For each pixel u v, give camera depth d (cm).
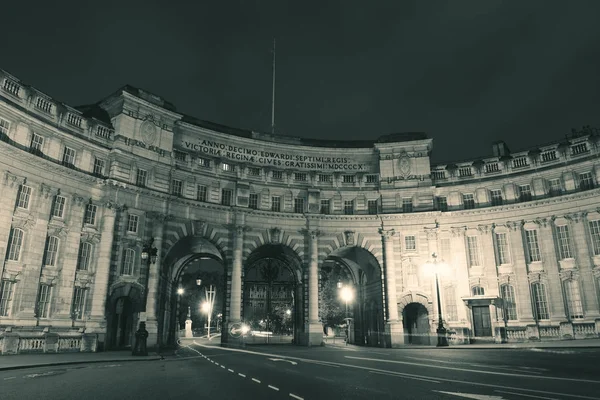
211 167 5300
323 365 2333
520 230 5141
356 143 6094
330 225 5591
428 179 5622
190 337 8800
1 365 2266
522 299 4972
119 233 4366
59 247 3947
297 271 5841
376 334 5631
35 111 3884
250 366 2348
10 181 3594
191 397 1282
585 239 4725
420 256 5403
